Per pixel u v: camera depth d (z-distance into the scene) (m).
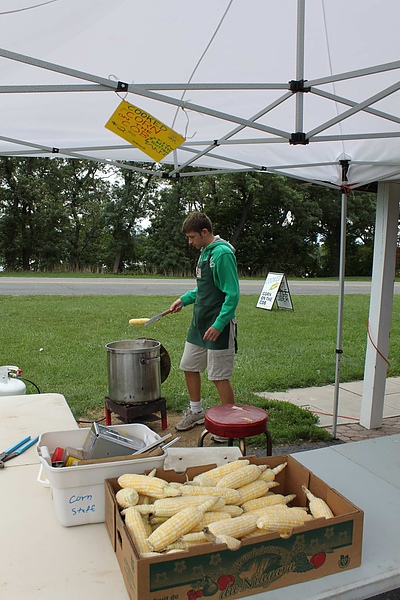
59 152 3.66
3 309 11.12
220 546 1.22
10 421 2.46
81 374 6.09
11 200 26.78
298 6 2.06
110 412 4.34
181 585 1.20
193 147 3.78
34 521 1.59
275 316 11.44
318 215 29.92
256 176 27.27
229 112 3.08
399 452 2.46
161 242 28.00
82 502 1.56
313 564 1.35
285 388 5.86
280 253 30.39
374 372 4.54
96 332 8.76
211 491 1.50
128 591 1.25
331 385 6.04
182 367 4.32
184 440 4.21
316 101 2.92
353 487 2.08
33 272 25.50
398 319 11.78
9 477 1.88
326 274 31.47
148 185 27.86
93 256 29.20
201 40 2.27
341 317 4.22
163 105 2.91
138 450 1.74
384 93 2.24
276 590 1.31
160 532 1.30
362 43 2.37
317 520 1.34
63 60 2.34
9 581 1.30
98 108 2.89
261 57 2.45
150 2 1.97
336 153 3.81
